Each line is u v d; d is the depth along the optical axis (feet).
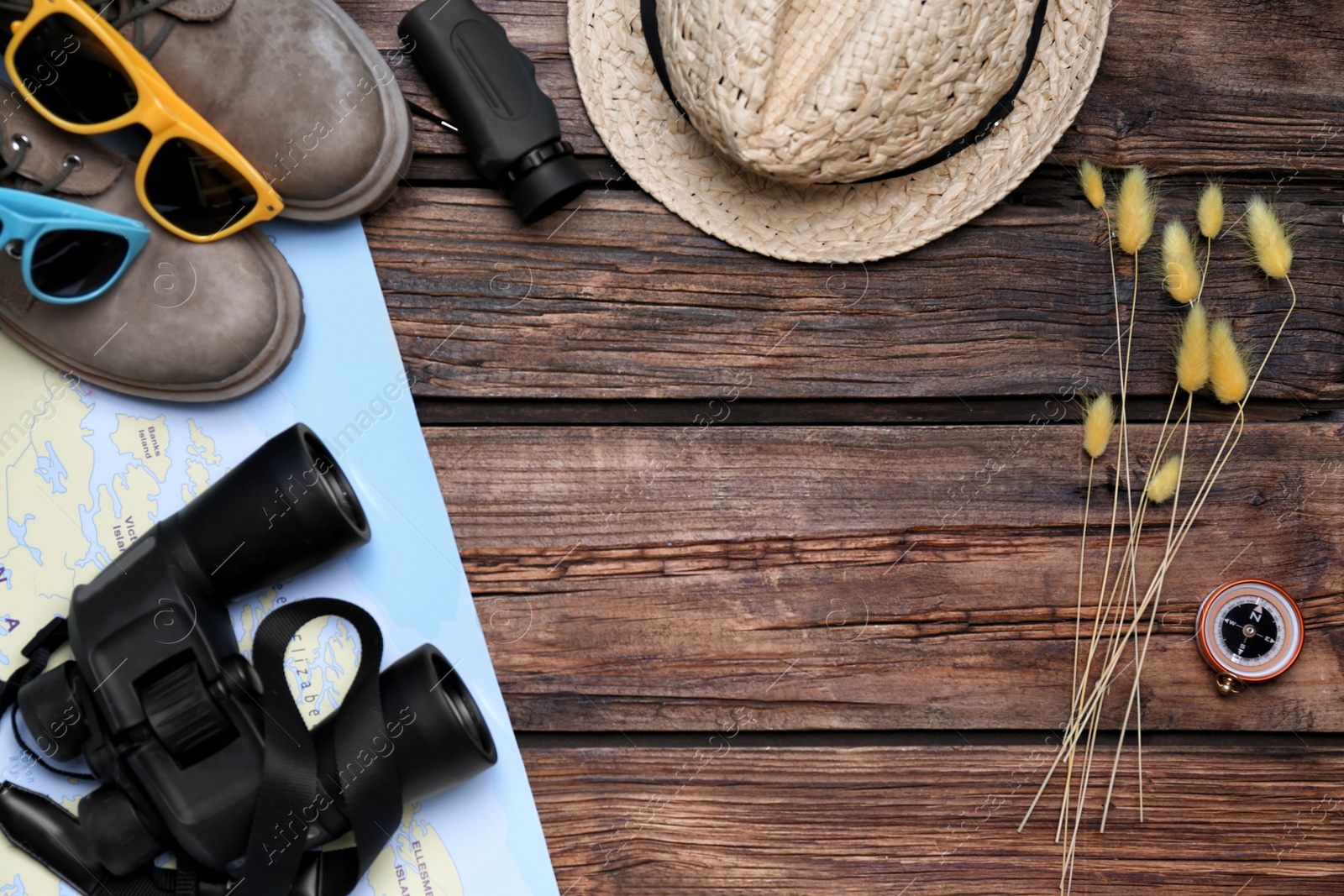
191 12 2.38
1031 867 2.81
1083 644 2.84
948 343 2.82
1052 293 2.84
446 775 2.45
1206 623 2.79
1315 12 2.90
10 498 2.55
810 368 2.79
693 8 2.25
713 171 2.69
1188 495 2.87
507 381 2.73
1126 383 2.86
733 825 2.77
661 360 2.76
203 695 2.33
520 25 2.72
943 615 2.82
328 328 2.66
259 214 2.47
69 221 2.28
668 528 2.77
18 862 2.50
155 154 2.39
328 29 2.51
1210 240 2.89
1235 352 2.74
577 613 2.74
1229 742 2.86
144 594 2.35
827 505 2.81
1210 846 2.84
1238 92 2.89
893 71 2.26
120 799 2.38
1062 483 2.84
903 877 2.79
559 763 2.73
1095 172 2.74
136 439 2.59
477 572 2.72
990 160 2.69
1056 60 2.64
